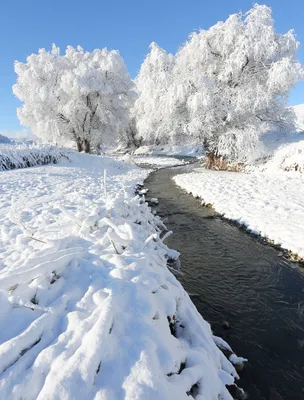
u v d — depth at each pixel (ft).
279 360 10.22
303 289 14.82
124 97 97.81
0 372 5.53
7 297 7.66
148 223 20.34
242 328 11.91
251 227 22.93
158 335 7.00
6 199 25.76
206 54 56.95
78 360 5.62
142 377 5.56
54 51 89.15
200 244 21.18
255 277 16.12
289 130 62.44
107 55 90.33
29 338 6.36
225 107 55.06
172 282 11.04
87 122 91.20
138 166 84.28
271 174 46.01
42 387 5.33
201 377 6.89
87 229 13.52
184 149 126.31
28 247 12.47
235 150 56.13
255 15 53.42
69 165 56.90
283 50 54.85
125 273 9.16
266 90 55.77
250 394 8.66
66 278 9.30
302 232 19.81
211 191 36.45
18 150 51.21
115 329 6.66
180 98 55.72
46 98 80.84
